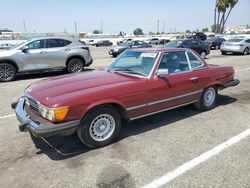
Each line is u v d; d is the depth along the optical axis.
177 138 4.12
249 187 2.87
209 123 4.78
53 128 3.27
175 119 4.97
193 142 3.98
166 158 3.50
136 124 4.71
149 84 4.12
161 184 2.94
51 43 10.05
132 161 3.43
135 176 3.10
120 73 4.48
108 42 49.38
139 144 3.92
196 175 3.10
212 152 3.65
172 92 4.50
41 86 3.95
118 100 3.77
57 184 2.97
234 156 3.54
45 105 3.35
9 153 3.69
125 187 2.90
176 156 3.55
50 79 4.38
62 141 4.05
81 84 3.86
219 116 5.16
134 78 4.18
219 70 5.46
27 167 3.32
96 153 3.66
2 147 3.88
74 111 3.39
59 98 3.38
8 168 3.30
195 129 4.49
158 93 4.26
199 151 3.69
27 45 9.55
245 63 14.02
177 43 16.38
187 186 2.90
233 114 5.29
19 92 7.49
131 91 3.90
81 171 3.22
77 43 10.77
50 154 3.65
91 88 3.69
